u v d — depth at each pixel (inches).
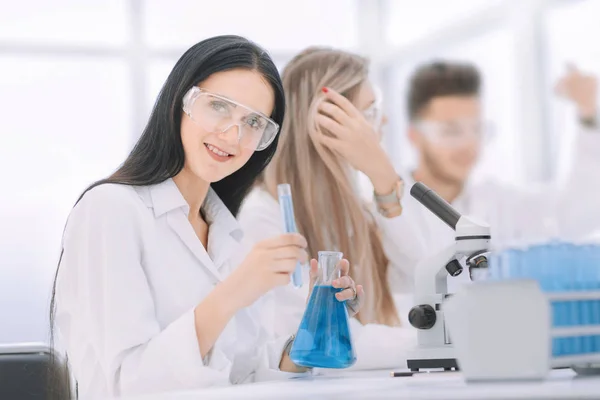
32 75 204.1
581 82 156.9
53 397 70.2
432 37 220.4
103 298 64.3
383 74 240.2
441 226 101.3
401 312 95.1
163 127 69.7
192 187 73.9
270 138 69.6
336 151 91.0
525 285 45.3
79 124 205.5
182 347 60.4
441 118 141.7
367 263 91.1
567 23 180.9
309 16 230.4
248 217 90.6
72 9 208.5
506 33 198.2
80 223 66.9
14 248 197.9
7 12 203.9
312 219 90.4
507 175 197.3
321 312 63.3
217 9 220.8
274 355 73.7
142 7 214.4
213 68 68.7
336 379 61.1
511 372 45.6
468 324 46.5
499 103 200.7
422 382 52.0
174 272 69.1
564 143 181.3
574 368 51.8
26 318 197.0
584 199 153.0
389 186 92.5
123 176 70.2
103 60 210.1
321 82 92.4
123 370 62.1
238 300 61.1
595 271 50.5
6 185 198.8
